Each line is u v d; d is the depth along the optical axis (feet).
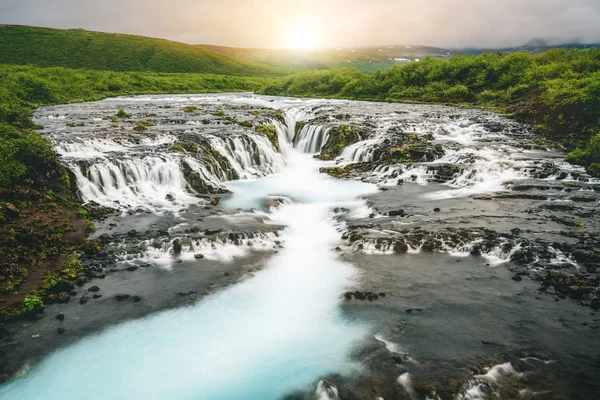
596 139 78.07
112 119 115.03
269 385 29.01
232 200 68.44
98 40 461.78
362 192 72.43
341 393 27.66
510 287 39.96
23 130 91.61
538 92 137.90
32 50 397.19
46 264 44.29
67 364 31.32
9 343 33.30
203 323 36.50
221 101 198.70
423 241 49.19
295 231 56.90
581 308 36.19
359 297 39.63
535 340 32.27
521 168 75.56
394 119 125.39
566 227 51.72
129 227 54.44
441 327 34.47
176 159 74.08
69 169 63.36
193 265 46.42
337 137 104.06
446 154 89.20
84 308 38.11
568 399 26.37
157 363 31.55
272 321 36.81
